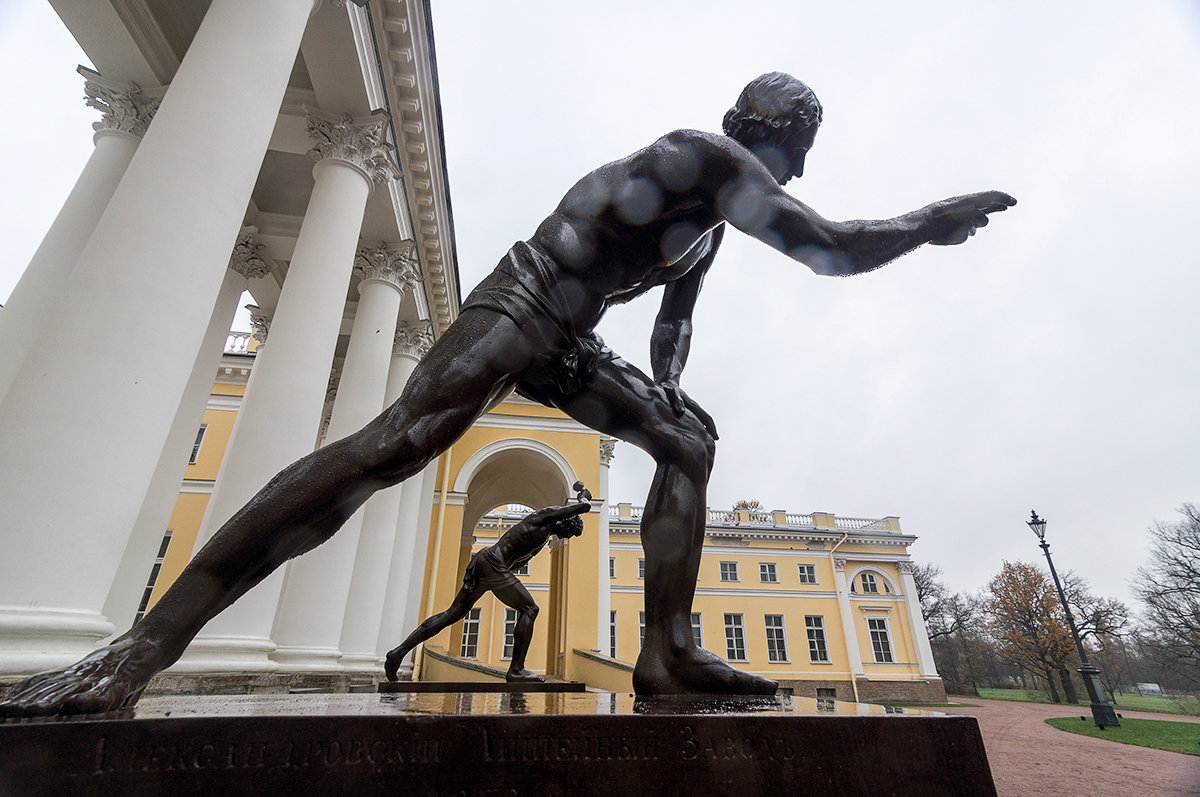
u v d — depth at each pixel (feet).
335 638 20.11
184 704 3.77
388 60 22.59
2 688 7.16
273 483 3.84
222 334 27.73
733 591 94.53
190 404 25.50
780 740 3.42
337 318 18.42
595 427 5.95
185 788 2.60
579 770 3.12
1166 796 23.21
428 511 44.65
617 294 5.83
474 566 16.33
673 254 5.50
